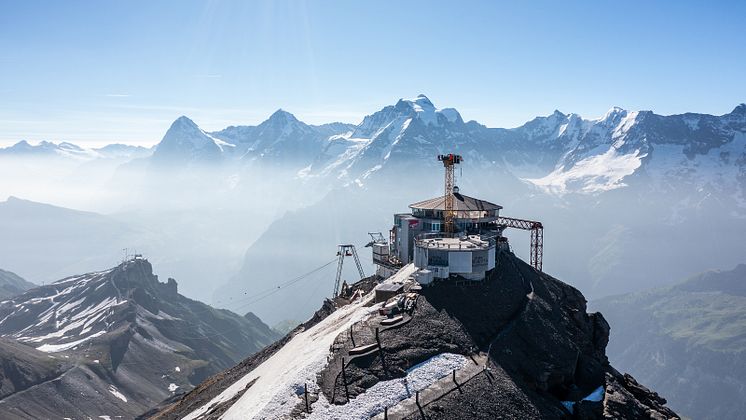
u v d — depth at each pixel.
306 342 106.12
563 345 100.88
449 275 113.44
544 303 114.25
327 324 113.06
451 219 146.38
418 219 152.88
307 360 88.06
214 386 133.62
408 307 99.38
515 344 95.94
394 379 80.88
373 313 100.06
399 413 74.00
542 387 89.81
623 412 90.25
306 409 74.56
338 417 72.88
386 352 86.19
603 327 120.69
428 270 112.31
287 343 132.50
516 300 111.25
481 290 110.56
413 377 81.56
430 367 84.19
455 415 75.12
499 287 114.25
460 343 91.12
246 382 109.88
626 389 105.00
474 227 153.50
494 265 121.19
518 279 122.81
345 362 83.62
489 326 99.12
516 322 101.75
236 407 87.69
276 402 77.06
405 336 90.69
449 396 78.06
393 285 110.94
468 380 81.88
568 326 111.94
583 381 97.62
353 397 76.69
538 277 133.12
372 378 80.56
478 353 90.06
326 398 76.81
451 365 85.25
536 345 97.38
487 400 79.12
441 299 104.44
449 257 113.19
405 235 152.88
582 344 111.06
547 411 82.19
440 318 97.56
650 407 102.81
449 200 148.25
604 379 98.44
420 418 73.44
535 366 92.31
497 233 153.25
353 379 80.12
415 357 85.81
